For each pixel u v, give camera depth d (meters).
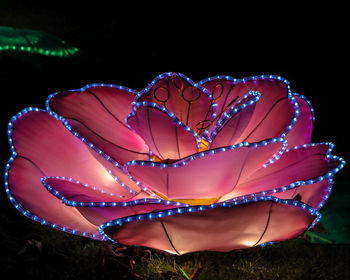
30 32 8.05
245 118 2.71
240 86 3.24
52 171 3.18
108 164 2.93
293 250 3.16
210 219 2.44
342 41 8.55
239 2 9.08
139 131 2.89
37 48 7.62
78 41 8.69
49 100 3.08
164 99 3.05
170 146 2.78
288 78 7.96
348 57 8.25
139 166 2.56
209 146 2.77
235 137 2.80
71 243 3.23
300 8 8.84
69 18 9.30
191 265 2.91
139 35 8.98
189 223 2.46
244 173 2.78
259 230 2.58
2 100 6.53
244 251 3.07
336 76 7.82
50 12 9.27
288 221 2.57
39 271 2.83
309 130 3.39
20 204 3.02
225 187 2.72
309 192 3.09
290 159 3.02
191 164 2.47
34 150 3.18
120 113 3.32
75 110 3.12
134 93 3.40
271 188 2.91
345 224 3.95
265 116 3.08
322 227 3.68
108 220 2.74
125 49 8.59
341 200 4.40
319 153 2.98
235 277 2.78
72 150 3.27
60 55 7.79
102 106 3.26
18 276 2.76
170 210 2.41
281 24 8.91
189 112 3.04
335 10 8.78
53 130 3.27
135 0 9.43
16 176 3.08
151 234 2.55
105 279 2.78
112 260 2.89
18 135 3.16
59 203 3.04
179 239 2.57
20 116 3.22
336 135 6.23
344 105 7.02
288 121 2.95
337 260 3.03
